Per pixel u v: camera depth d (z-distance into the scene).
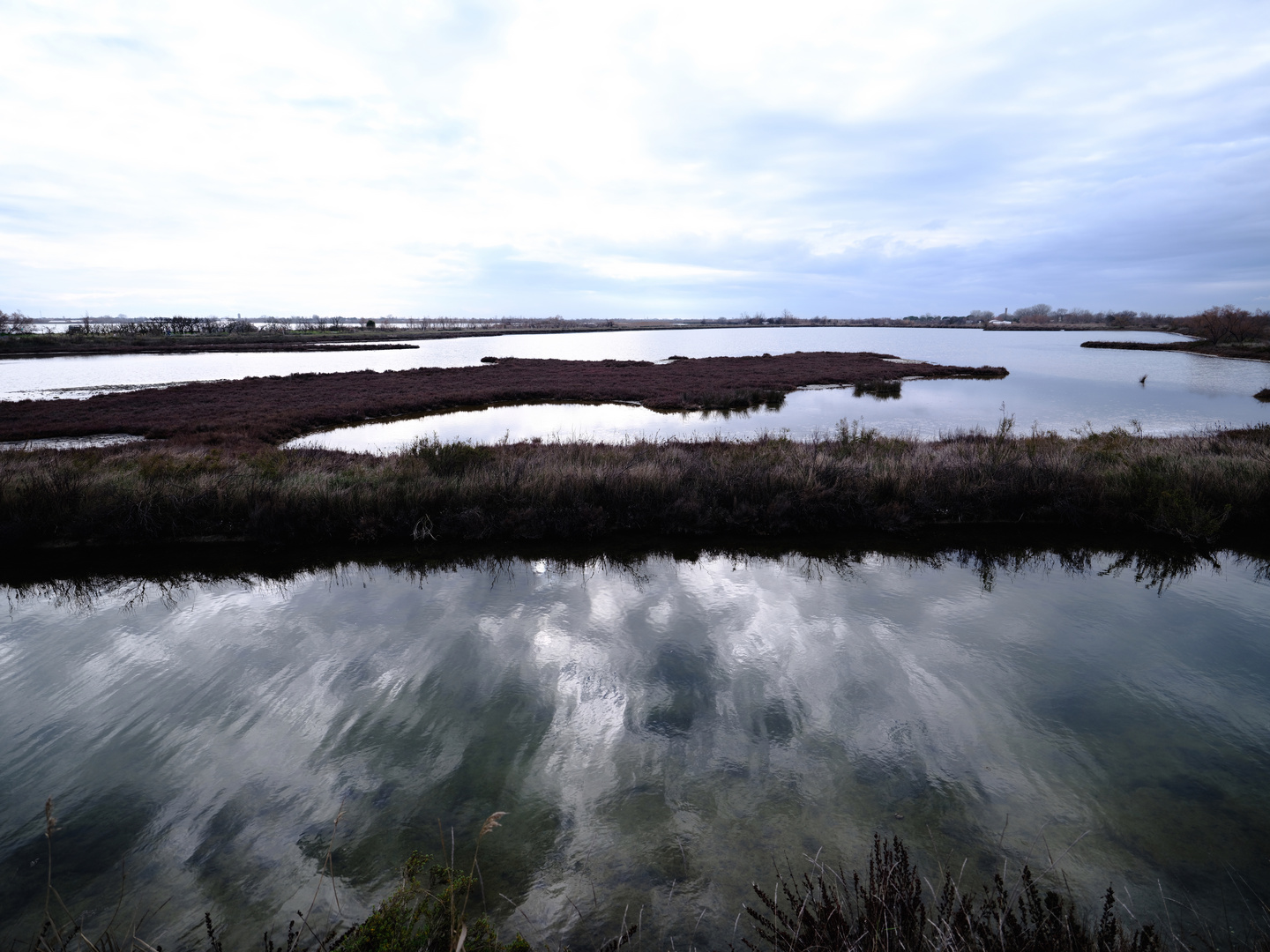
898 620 6.00
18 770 3.86
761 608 6.32
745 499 9.67
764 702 4.59
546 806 3.53
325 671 5.09
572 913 2.79
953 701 4.58
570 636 5.72
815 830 3.31
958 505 9.55
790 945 2.24
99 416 21.48
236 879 3.01
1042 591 6.71
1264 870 2.98
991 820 3.36
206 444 16.55
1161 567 7.50
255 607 6.43
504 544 8.56
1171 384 32.16
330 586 7.03
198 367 44.88
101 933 2.69
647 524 9.30
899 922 2.25
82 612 6.34
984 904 2.45
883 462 10.93
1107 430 18.31
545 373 38.56
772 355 55.56
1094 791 3.59
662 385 31.81
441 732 4.25
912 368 40.66
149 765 3.90
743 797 3.58
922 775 3.76
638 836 3.29
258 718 4.42
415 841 3.26
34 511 8.73
